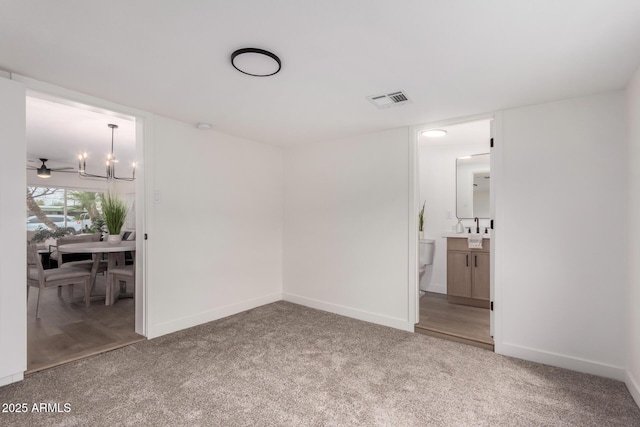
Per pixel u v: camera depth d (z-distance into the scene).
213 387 2.13
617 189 2.28
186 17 1.48
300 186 4.17
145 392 2.06
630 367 2.13
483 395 2.06
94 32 1.62
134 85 2.29
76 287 5.17
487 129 3.70
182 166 3.22
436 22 1.51
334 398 2.02
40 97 2.33
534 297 2.56
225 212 3.64
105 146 5.49
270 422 1.78
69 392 2.05
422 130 3.21
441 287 4.70
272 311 3.84
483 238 3.89
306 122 3.16
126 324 3.32
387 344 2.88
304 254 4.11
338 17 1.48
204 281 3.43
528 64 1.93
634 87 2.04
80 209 7.92
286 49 1.78
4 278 2.07
